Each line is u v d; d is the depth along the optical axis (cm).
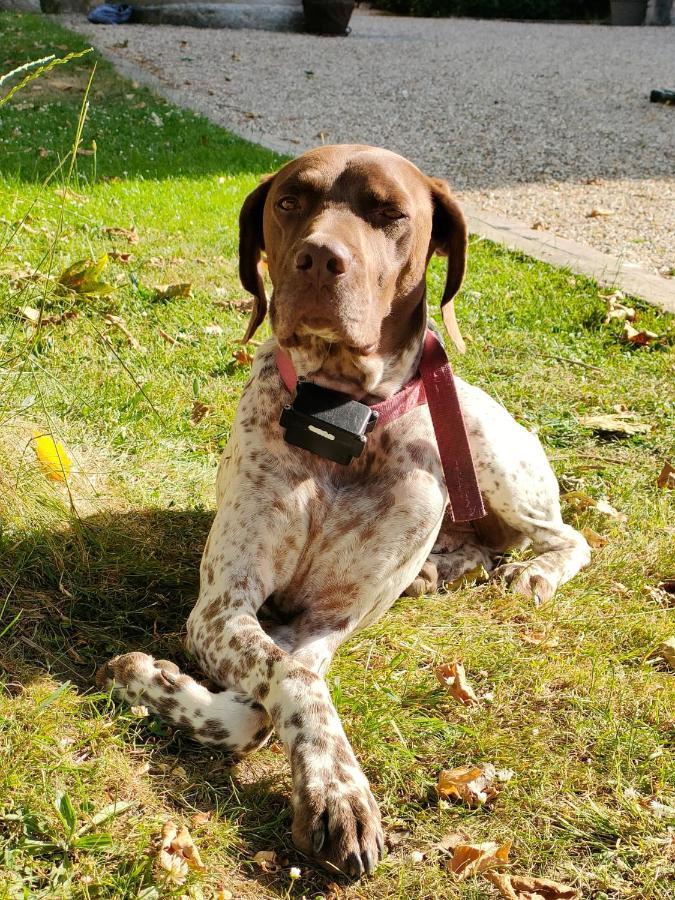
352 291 138
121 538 155
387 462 146
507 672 144
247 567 140
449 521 169
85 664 138
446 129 523
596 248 330
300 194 145
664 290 277
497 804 128
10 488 153
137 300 223
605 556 169
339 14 786
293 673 129
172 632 145
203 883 117
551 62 721
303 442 143
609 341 242
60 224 172
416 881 120
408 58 719
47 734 126
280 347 147
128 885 115
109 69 559
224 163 391
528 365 225
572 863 123
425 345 151
